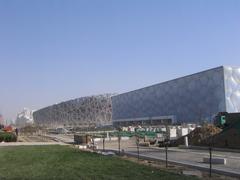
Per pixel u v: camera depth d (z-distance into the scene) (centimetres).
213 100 10212
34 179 1783
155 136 6134
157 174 1822
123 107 16450
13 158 2898
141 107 14788
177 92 12156
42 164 2422
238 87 9906
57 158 2798
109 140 5841
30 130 10694
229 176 1819
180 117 11925
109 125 17350
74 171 2020
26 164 2452
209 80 10419
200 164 2292
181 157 2844
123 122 16375
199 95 10881
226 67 9856
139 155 2958
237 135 3509
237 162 2420
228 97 9769
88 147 4362
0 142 5506
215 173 1912
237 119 4169
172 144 4272
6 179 1792
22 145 4653
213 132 3944
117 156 2923
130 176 1780
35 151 3578
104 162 2417
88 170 2041
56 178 1794
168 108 12725
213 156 2816
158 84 13425
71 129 13038
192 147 3806
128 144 4956
